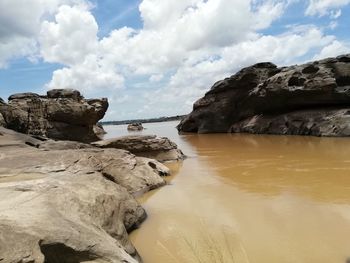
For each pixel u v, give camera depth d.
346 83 28.70
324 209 9.20
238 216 9.06
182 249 7.22
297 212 9.09
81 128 28.58
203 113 42.31
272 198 10.53
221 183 13.05
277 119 32.62
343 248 6.85
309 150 19.83
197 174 15.30
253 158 18.61
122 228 7.53
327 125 26.89
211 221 8.80
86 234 5.61
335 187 11.34
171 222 8.95
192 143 29.83
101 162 12.48
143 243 7.75
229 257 6.68
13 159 11.41
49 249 4.97
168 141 20.95
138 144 19.83
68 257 5.14
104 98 33.97
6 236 4.66
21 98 27.95
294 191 11.19
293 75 30.70
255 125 34.97
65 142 17.75
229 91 40.34
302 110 31.14
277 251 6.88
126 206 8.68
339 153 17.91
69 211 6.50
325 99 28.73
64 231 5.31
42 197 6.66
